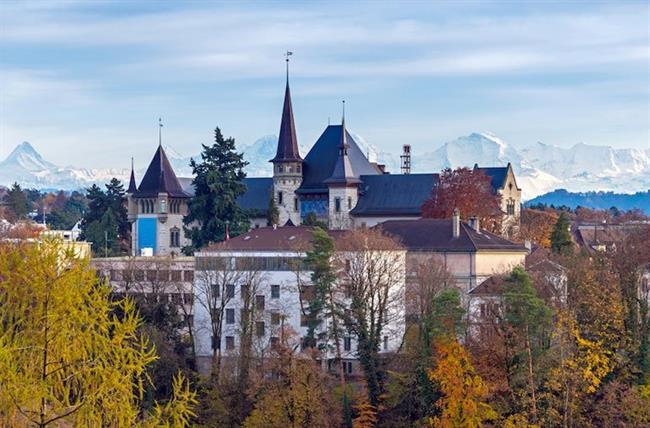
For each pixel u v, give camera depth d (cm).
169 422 9881
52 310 8794
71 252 9062
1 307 8875
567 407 19888
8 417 8556
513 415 19725
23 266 8838
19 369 8738
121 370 9000
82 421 8769
